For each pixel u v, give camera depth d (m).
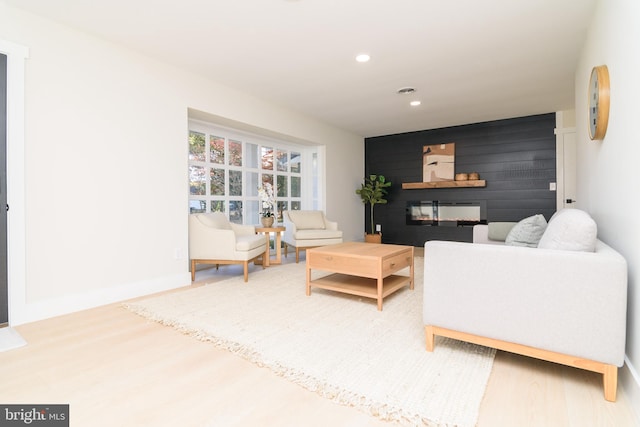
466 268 1.62
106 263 2.66
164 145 3.09
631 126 1.42
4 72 2.16
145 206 2.93
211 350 1.79
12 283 2.18
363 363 1.63
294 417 1.23
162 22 2.43
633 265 1.38
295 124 4.75
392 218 6.22
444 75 3.39
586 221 1.47
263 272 3.82
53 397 1.35
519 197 5.02
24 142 2.23
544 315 1.43
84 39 2.54
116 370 1.57
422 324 2.17
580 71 2.92
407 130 5.88
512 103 4.34
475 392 1.37
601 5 2.02
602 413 1.24
